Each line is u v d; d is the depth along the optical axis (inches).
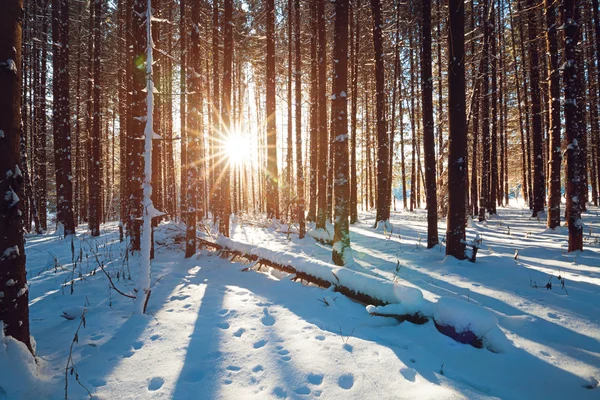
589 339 146.4
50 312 185.3
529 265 264.8
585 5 565.0
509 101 909.2
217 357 133.6
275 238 495.8
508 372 126.6
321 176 486.6
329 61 701.9
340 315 177.6
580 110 613.6
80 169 863.1
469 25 594.6
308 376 120.6
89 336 153.3
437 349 142.4
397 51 620.7
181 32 548.4
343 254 283.4
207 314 180.4
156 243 392.5
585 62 670.5
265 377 120.1
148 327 162.1
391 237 455.8
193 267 296.7
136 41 328.2
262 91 1054.4
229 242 318.3
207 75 758.5
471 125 727.1
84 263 321.4
